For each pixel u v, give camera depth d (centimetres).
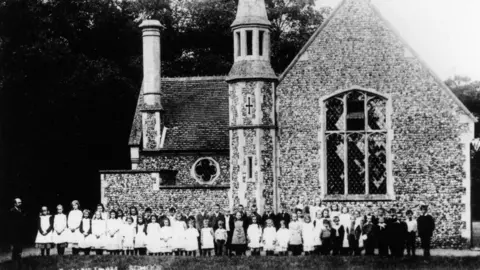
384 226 2114
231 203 2612
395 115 2544
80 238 2178
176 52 5072
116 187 2712
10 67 3388
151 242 2148
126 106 4222
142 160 2969
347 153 2580
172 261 1886
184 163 2944
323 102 2606
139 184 2695
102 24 4262
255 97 2603
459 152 2495
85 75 3728
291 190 2598
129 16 4591
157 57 3041
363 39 2592
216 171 2911
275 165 2609
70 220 2198
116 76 3988
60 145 3791
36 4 3528
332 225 2152
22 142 3572
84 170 4062
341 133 2588
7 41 3391
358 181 2573
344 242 2134
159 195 2680
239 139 2612
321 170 2581
